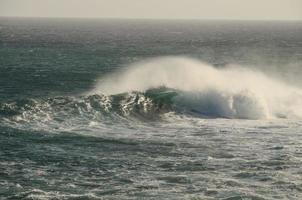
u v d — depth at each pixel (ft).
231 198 130.21
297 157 165.58
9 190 133.90
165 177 145.38
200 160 161.48
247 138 189.88
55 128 196.44
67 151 169.58
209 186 138.51
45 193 131.95
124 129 202.28
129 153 168.66
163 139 186.70
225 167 154.71
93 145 177.37
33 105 214.28
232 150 173.06
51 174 147.23
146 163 158.20
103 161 159.74
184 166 155.53
